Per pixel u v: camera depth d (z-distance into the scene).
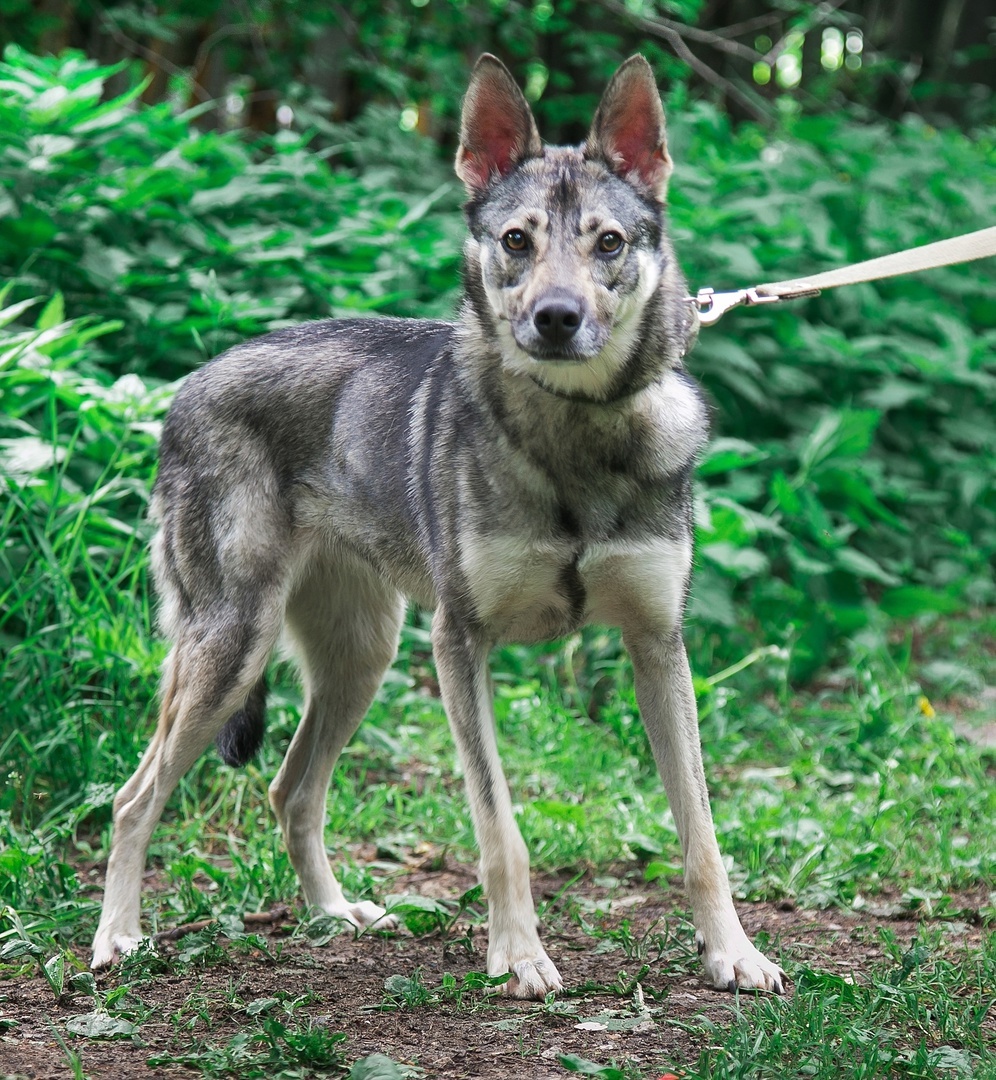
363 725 5.25
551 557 3.36
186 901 3.95
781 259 7.81
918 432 8.19
